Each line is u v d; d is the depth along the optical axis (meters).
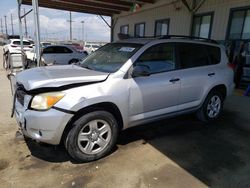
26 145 3.47
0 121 4.38
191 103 4.19
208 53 4.50
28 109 2.81
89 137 3.03
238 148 3.61
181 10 11.66
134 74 3.26
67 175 2.79
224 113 5.38
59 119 2.73
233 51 9.05
